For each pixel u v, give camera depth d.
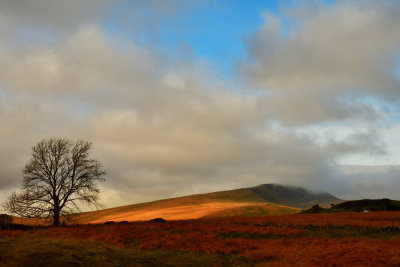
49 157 57.25
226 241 36.06
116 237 38.09
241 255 30.12
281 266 25.52
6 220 58.28
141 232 41.44
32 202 54.88
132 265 25.75
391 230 39.72
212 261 28.31
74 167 57.78
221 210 188.62
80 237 38.47
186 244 34.84
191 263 27.64
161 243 34.97
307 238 37.06
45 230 44.56
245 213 182.38
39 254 23.66
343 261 25.00
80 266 23.14
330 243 32.91
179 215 175.00
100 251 27.20
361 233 39.06
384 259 24.81
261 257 29.03
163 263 27.34
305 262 25.73
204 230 43.12
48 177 56.44
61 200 56.81
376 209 102.88
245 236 39.69
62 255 24.06
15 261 22.19
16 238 31.25
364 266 23.53
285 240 36.12
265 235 39.94
